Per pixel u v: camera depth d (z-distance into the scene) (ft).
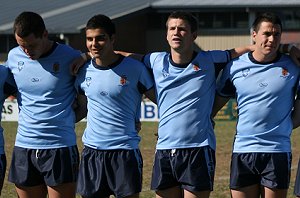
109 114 41.70
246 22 230.07
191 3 227.40
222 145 99.09
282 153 41.04
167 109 41.63
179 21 40.45
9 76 43.65
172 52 41.55
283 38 230.89
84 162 42.45
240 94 41.42
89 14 217.36
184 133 41.32
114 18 217.77
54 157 42.75
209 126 41.96
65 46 43.47
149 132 116.47
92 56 42.04
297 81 41.37
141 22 233.14
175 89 41.34
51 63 42.65
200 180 41.34
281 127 41.04
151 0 230.68
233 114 139.95
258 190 42.11
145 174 73.51
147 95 42.83
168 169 41.91
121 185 41.65
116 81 41.39
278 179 40.91
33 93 42.91
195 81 41.14
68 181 43.11
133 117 42.27
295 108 41.93
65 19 212.23
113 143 41.73
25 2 233.14
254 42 41.29
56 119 42.70
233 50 42.14
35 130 42.86
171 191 42.42
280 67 40.86
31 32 40.45
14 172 43.86
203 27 232.73
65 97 43.04
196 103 41.22
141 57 42.75
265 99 40.75
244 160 41.32
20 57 43.16
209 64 41.47
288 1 227.40
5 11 223.51
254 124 41.04
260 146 41.04
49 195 43.50
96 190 42.01
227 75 41.91
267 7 226.99
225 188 65.36
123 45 231.50
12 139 108.99
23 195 44.24
